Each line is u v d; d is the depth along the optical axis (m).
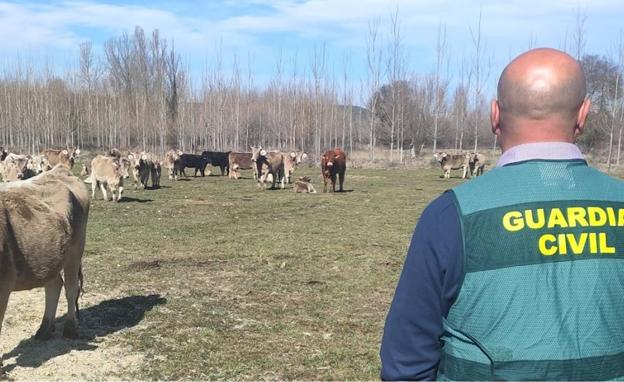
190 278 8.91
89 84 66.62
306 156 44.81
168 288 8.29
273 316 7.03
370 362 5.60
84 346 5.90
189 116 62.09
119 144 62.19
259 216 16.69
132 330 6.43
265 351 5.85
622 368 1.74
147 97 65.25
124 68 67.62
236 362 5.54
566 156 1.85
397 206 19.50
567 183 1.81
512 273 1.72
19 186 5.51
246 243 12.12
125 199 20.64
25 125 58.00
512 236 1.74
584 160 1.91
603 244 1.75
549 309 1.70
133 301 7.58
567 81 1.85
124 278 8.82
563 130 1.87
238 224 14.99
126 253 10.83
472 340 1.77
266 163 26.33
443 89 59.31
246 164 33.56
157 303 7.50
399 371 1.89
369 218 16.45
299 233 13.59
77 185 6.17
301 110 55.62
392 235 13.46
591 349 1.70
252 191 24.89
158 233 13.27
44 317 6.07
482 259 1.75
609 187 1.85
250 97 64.12
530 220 1.75
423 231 1.86
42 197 5.60
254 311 7.23
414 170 42.25
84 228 6.24
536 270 1.72
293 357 5.70
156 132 61.78
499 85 1.98
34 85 61.44
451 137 62.62
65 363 5.45
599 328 1.71
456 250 1.78
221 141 60.19
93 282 8.55
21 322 6.64
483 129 60.75
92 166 20.53
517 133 1.91
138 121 62.44
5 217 5.10
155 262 9.95
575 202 1.78
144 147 57.41
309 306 7.50
